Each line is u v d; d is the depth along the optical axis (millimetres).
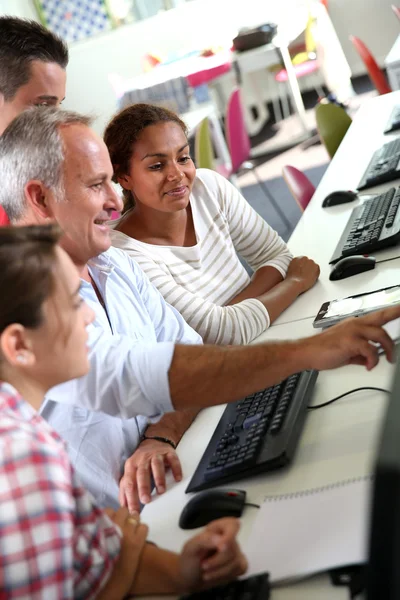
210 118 5293
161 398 1320
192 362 1299
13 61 1984
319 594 951
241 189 5852
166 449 1499
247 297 2123
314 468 1223
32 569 823
